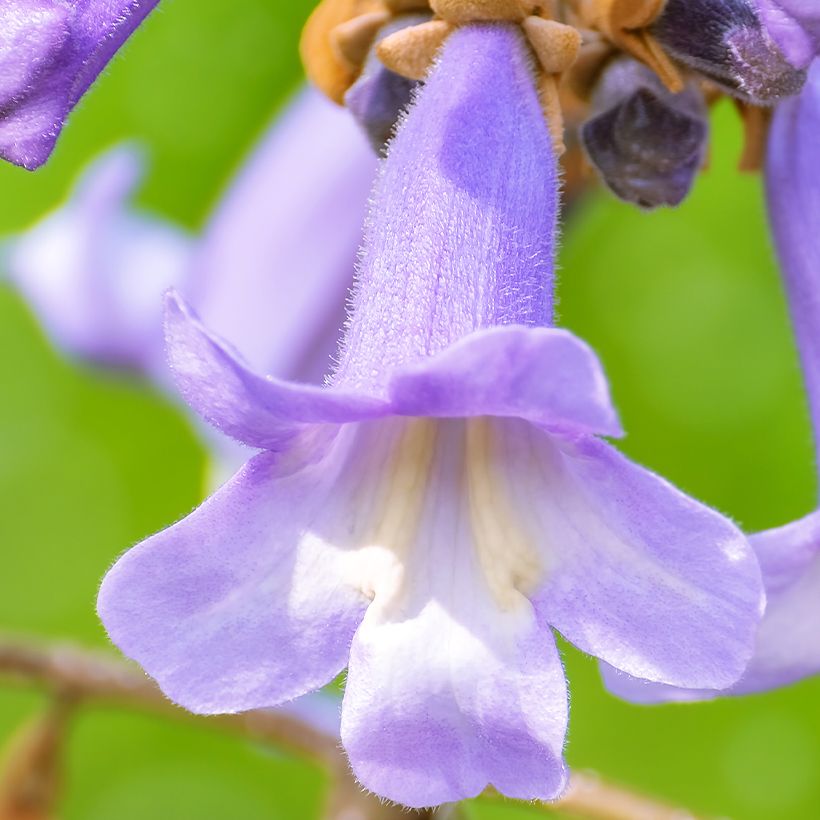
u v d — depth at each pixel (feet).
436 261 1.27
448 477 1.29
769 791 2.05
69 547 2.19
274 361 1.65
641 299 2.14
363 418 1.23
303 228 1.65
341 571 1.27
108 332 1.81
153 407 2.19
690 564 1.24
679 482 2.10
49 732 1.54
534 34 1.30
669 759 2.05
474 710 1.25
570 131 1.38
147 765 2.18
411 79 1.32
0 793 1.54
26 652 1.54
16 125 1.27
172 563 1.25
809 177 1.34
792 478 2.07
